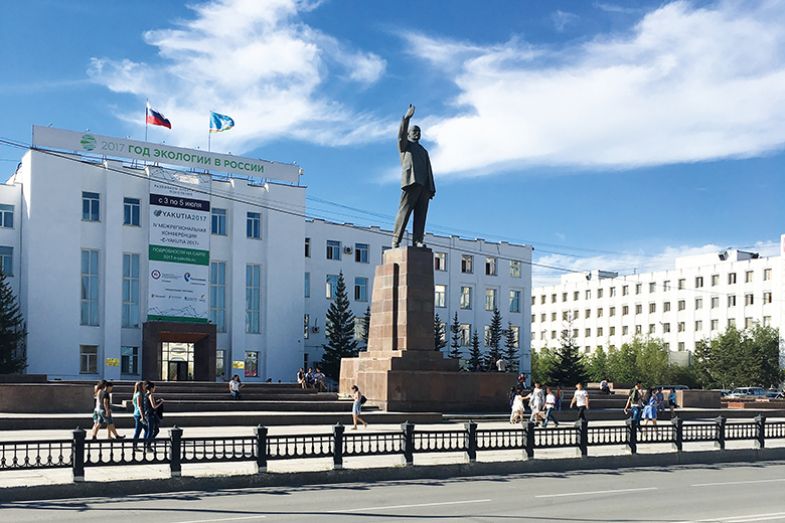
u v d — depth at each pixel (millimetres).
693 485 16609
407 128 33969
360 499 14227
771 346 88125
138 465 16406
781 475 18766
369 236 72125
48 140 55156
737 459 22062
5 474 15930
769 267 94125
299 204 64375
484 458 19266
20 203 55219
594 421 35562
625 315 112625
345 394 35844
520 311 80500
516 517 12234
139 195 57812
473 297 77312
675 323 105500
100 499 14188
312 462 18250
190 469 16641
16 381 40781
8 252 54688
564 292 123125
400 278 33406
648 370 94562
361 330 71000
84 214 56156
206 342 58781
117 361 55844
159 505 13484
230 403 32656
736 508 13281
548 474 18500
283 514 12469
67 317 54500
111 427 21484
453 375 33406
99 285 56188
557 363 75375
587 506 13445
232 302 60656
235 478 15781
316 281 68625
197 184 59594
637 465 20453
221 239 61062
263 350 61969
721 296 99625
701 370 91812
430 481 17031
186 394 36656
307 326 67750
